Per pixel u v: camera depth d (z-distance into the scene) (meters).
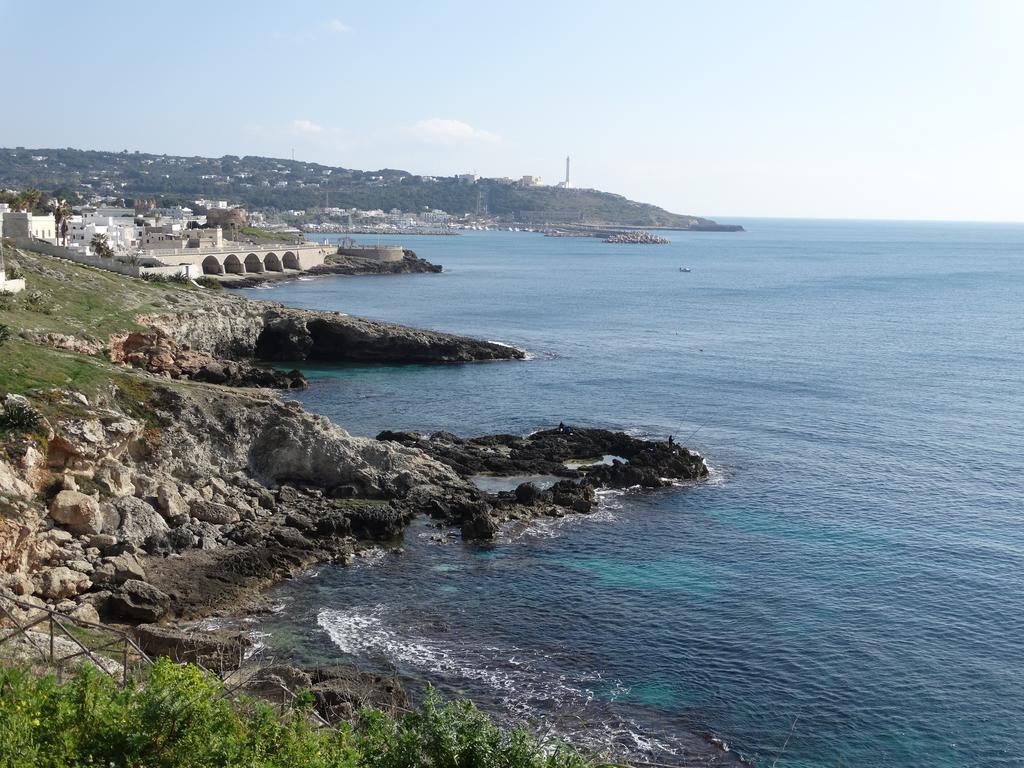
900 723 40.59
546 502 68.12
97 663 32.62
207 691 25.56
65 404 61.03
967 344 147.62
